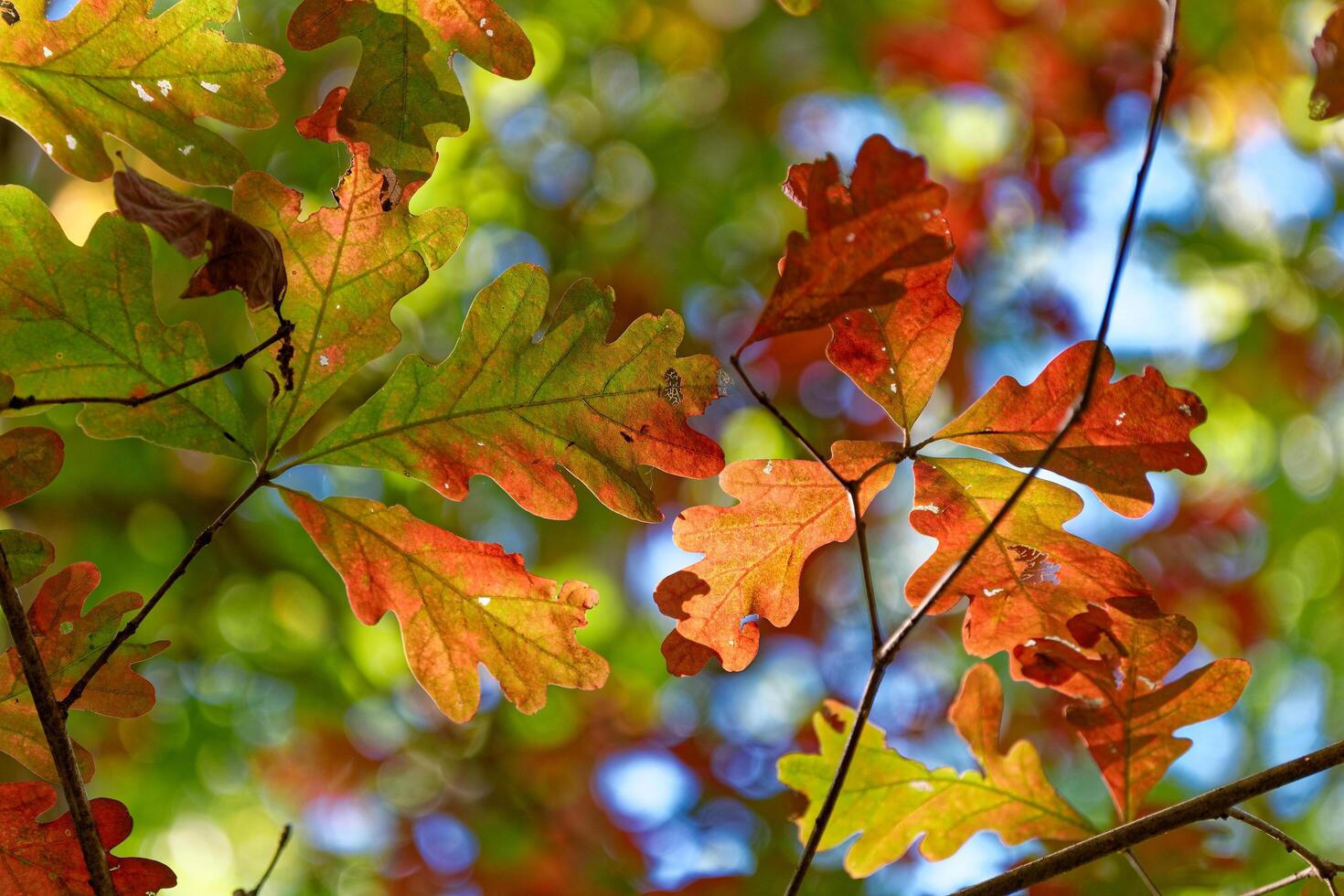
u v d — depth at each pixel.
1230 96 4.71
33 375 1.17
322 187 4.15
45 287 1.16
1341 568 5.36
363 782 4.62
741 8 5.07
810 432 4.87
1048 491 1.33
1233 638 5.10
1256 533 5.32
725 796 4.57
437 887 4.44
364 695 4.43
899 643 1.12
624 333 1.30
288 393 1.23
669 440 1.31
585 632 4.73
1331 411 5.30
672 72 5.18
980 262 5.04
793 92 5.18
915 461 1.33
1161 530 5.22
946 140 5.26
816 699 4.85
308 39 1.25
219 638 4.35
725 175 5.13
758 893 3.95
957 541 1.37
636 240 4.99
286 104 4.16
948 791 1.73
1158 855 2.50
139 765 4.33
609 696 4.77
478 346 1.28
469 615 1.34
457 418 1.28
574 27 4.98
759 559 1.37
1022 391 1.31
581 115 5.07
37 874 1.24
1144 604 1.37
